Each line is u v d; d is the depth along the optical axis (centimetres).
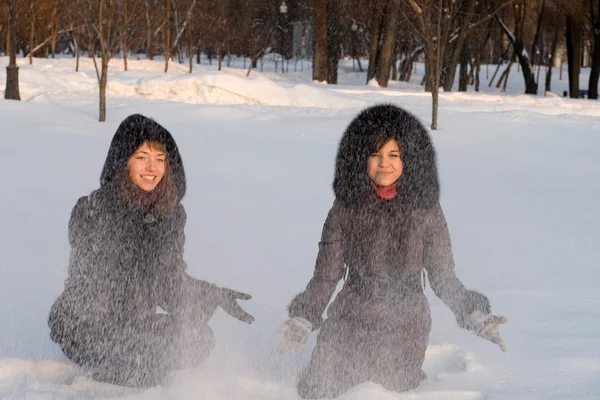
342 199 416
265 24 6056
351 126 414
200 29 5219
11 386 404
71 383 420
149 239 429
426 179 412
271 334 513
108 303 427
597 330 514
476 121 1933
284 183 1108
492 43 7912
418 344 417
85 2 2530
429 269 423
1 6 4103
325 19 4431
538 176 1221
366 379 414
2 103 1817
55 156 1238
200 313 440
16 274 641
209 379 425
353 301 417
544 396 393
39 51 4488
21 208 879
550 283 650
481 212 957
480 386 412
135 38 4897
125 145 423
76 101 2286
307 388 411
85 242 425
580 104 2912
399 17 4078
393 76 5453
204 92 2386
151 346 423
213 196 1005
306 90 2377
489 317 406
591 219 930
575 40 4497
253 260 715
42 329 510
